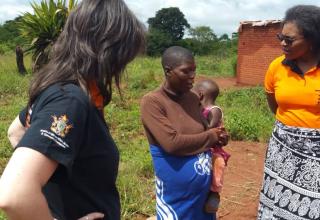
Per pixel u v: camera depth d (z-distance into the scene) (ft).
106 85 5.95
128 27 5.89
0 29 128.67
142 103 10.07
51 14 51.24
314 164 10.16
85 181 5.90
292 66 10.38
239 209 16.43
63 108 5.33
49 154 5.14
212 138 9.93
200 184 9.89
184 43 153.89
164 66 9.84
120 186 17.30
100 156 5.89
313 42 9.99
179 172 9.86
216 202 10.25
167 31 208.54
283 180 10.54
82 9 5.80
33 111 5.57
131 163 20.63
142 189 17.67
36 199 4.97
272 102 11.53
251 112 33.60
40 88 5.57
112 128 29.89
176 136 9.59
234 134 27.32
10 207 4.81
